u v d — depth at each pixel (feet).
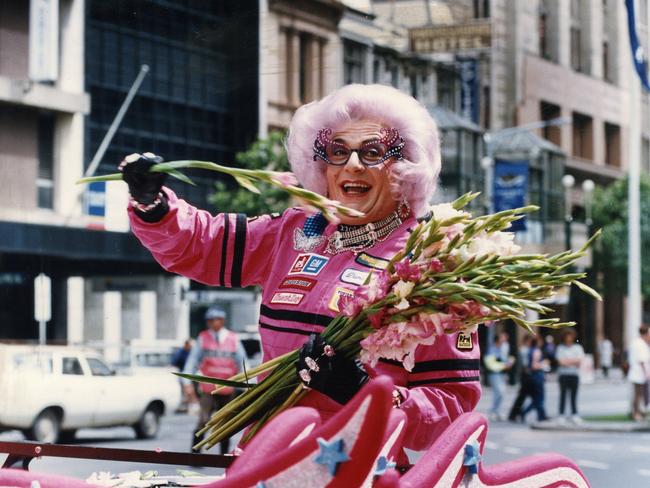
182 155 95.81
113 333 91.25
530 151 153.79
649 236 154.30
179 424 60.08
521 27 165.89
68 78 89.20
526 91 166.20
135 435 52.75
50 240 86.22
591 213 158.20
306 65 98.27
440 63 151.64
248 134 96.63
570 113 175.42
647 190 155.84
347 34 108.47
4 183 86.63
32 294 86.07
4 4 85.97
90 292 90.99
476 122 156.46
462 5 158.40
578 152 177.47
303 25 94.94
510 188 120.67
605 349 151.94
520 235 146.51
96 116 91.81
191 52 94.79
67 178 89.40
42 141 89.56
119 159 93.15
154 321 95.20
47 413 48.52
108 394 50.83
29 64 86.53
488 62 161.17
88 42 90.17
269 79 95.04
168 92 95.71
